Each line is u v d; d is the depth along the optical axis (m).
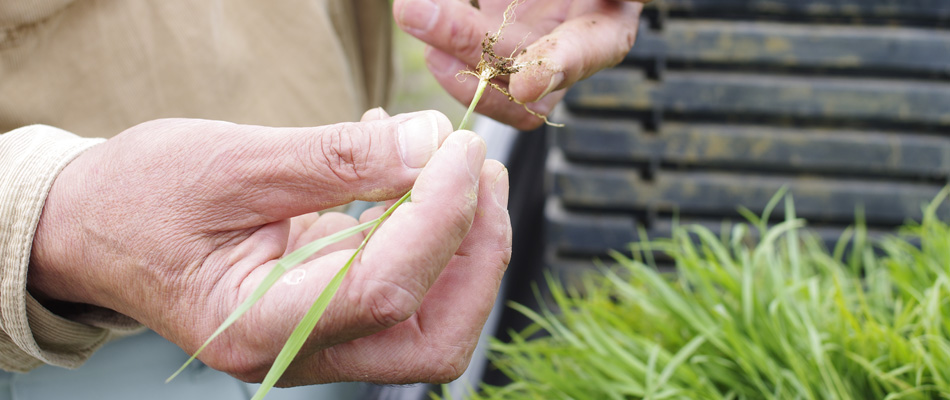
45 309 0.45
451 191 0.42
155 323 0.46
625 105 0.92
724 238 0.96
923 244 0.80
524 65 0.52
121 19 0.55
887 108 0.89
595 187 0.97
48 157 0.44
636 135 0.94
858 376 0.64
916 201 0.93
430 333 0.46
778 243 0.97
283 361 0.41
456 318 0.46
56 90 0.53
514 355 0.71
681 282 0.77
